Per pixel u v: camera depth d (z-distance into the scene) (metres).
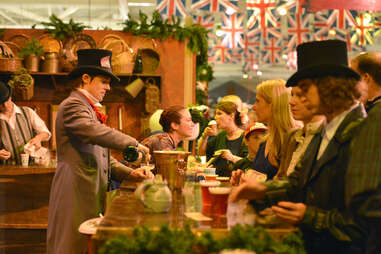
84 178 3.23
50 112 6.77
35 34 6.87
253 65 12.80
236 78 16.73
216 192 1.92
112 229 1.64
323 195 1.81
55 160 5.62
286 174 2.27
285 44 11.51
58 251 3.20
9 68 6.28
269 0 9.23
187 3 8.95
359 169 1.63
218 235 1.62
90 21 8.96
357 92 1.88
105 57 3.40
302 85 1.93
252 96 16.69
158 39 7.02
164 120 3.64
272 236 1.63
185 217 1.86
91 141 3.14
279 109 2.67
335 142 1.81
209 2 9.02
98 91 3.39
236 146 4.64
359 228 1.69
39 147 5.27
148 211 1.94
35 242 4.90
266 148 2.86
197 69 7.45
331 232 1.71
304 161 1.95
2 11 8.45
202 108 4.38
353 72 1.86
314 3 6.57
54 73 6.49
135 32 6.81
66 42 6.73
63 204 3.20
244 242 1.49
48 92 6.78
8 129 5.20
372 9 6.40
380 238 1.55
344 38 10.62
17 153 5.23
